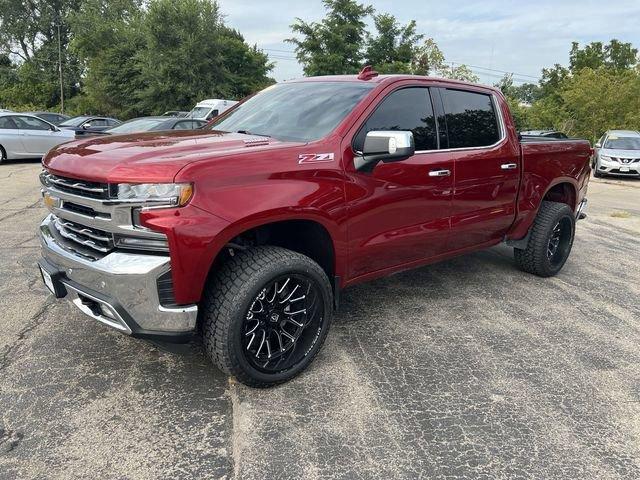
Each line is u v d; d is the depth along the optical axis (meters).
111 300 2.66
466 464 2.50
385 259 3.74
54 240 3.11
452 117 4.14
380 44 36.34
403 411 2.91
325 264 3.43
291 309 3.13
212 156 2.75
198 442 2.60
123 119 39.34
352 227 3.35
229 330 2.81
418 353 3.60
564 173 5.25
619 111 27.88
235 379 3.04
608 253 6.64
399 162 3.58
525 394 3.13
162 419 2.78
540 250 5.13
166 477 2.36
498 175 4.44
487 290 4.94
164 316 2.69
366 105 3.50
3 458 2.43
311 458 2.51
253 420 2.79
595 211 10.06
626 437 2.75
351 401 2.99
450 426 2.79
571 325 4.18
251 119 3.96
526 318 4.29
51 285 3.08
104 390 3.02
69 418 2.75
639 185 15.20
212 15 37.22
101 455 2.48
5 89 50.44
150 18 36.22
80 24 45.12
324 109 3.62
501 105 4.62
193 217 2.60
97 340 3.61
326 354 3.54
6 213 7.64
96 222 2.74
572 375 3.37
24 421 2.71
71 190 2.91
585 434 2.76
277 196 2.89
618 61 42.66
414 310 4.38
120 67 39.06
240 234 3.08
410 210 3.74
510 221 4.75
